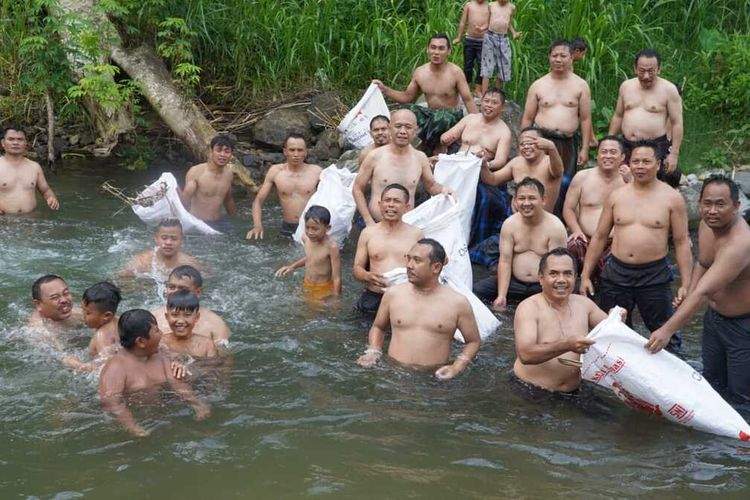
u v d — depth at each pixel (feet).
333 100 37.86
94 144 37.37
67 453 15.08
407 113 25.12
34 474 14.47
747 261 16.05
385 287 20.97
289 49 38.73
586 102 27.81
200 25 38.60
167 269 24.22
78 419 16.14
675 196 19.93
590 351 16.22
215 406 16.75
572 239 23.72
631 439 15.94
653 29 37.63
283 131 36.76
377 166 25.49
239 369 18.38
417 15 40.29
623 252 20.38
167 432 15.76
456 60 35.88
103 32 35.81
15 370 17.95
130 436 15.62
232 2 39.40
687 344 20.84
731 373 17.38
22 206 29.09
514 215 23.07
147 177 34.53
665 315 20.58
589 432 16.16
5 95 38.45
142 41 37.35
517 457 15.26
